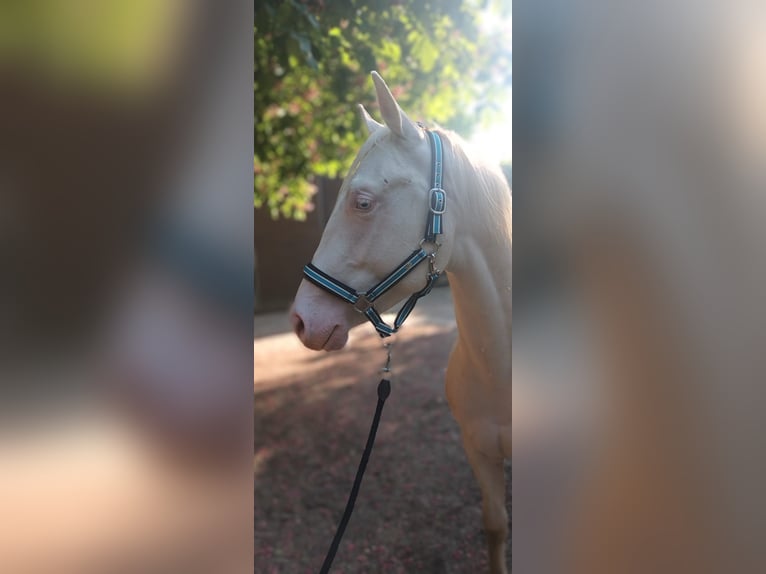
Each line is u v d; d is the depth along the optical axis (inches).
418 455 119.6
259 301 277.4
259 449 122.8
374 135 57.4
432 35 121.5
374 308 56.0
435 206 55.4
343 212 55.9
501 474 69.4
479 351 61.5
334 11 95.8
